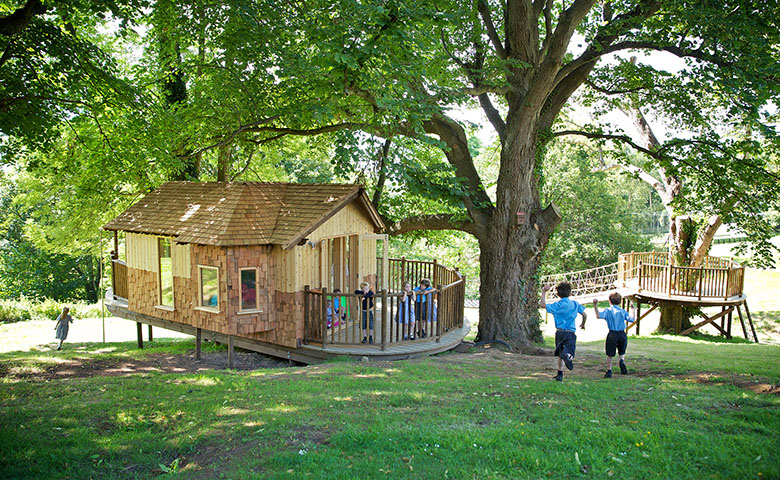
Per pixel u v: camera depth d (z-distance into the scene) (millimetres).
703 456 5324
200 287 13141
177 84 20875
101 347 17547
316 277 13492
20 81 11258
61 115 13836
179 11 13875
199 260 13070
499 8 17484
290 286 12844
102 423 7031
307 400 7926
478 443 5859
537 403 7691
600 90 19578
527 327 16734
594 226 41156
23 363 12680
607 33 15094
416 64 12586
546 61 14422
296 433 6422
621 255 25984
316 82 12867
